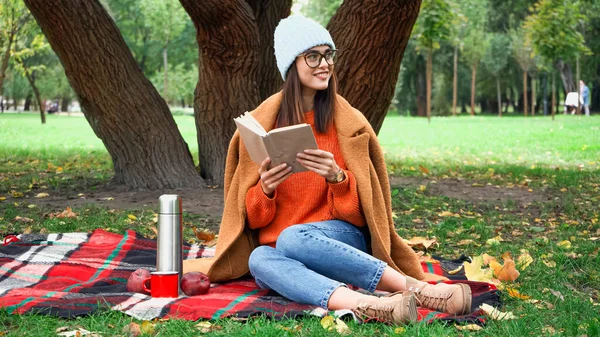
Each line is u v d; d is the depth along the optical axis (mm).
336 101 3898
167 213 3842
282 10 8672
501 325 3258
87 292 3820
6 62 20266
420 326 3125
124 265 4516
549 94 58406
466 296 3357
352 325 3225
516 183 9742
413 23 6984
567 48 27734
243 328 3146
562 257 4848
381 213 3824
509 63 47812
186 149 8500
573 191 8828
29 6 7402
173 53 50469
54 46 7691
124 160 8320
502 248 5324
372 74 7059
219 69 7977
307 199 3816
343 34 7062
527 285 4117
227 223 4012
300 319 3320
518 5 38375
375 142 3928
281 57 3850
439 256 5129
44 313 3369
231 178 4078
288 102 3844
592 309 3631
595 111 47156
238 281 4113
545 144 17125
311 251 3533
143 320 3273
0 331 3129
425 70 50469
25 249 4848
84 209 7000
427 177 10430
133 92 8109
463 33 40594
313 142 3488
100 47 7770
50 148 16172
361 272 3498
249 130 3523
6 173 10867
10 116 43938
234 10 7539
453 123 31484
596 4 34250
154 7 37094
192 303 3531
